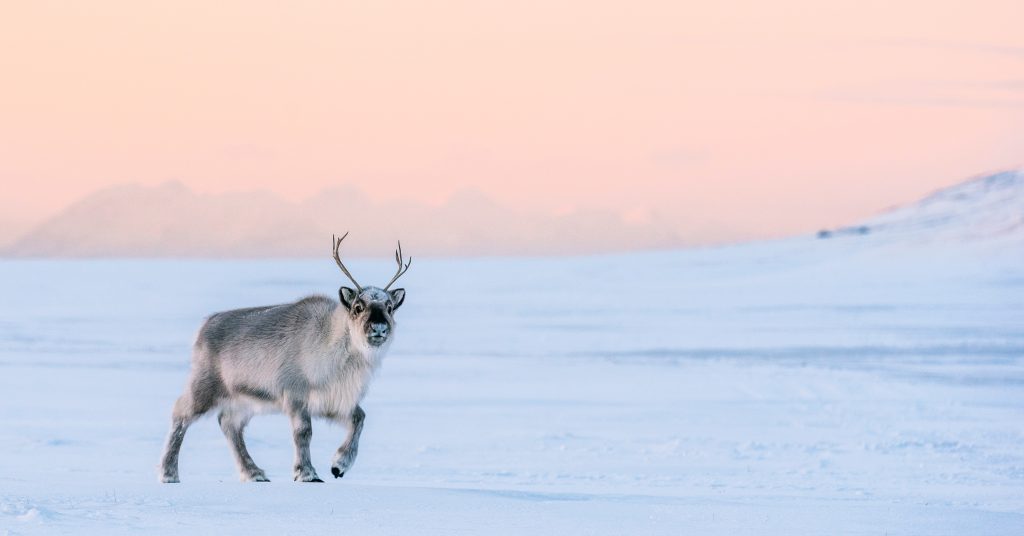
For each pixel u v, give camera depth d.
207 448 79.69
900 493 58.81
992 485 63.56
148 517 36.50
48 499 39.94
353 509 38.91
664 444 84.19
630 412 107.50
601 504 42.66
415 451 79.12
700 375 152.75
